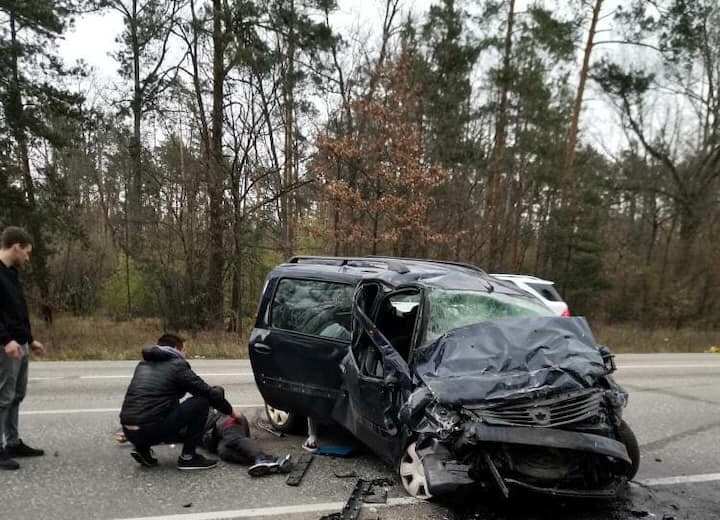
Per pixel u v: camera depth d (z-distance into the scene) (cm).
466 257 2297
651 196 3369
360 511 439
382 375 491
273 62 2123
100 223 2969
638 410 827
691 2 2530
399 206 1862
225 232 1942
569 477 414
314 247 2112
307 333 593
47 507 442
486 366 435
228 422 559
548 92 2644
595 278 2806
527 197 2839
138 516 428
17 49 1994
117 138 2336
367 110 1895
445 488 420
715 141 3114
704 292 2752
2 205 2019
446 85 2580
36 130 2022
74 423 682
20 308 527
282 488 487
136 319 2417
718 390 1010
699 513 456
